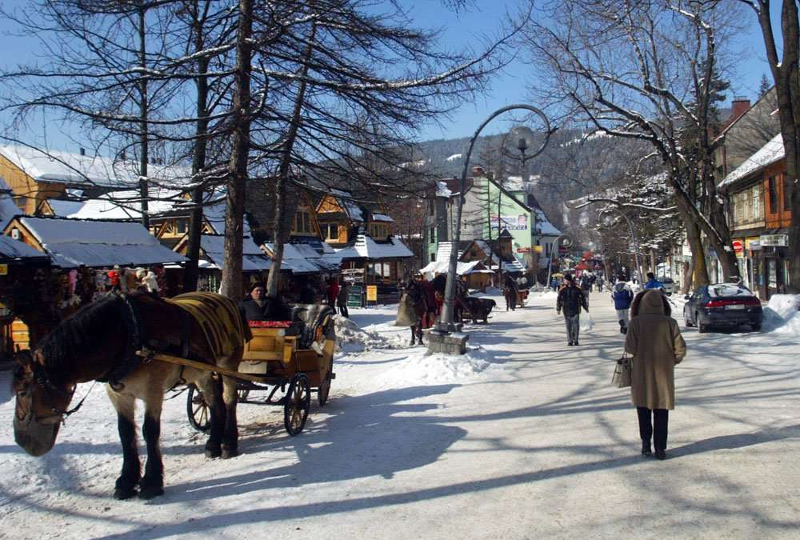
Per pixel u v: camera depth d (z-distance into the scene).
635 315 7.14
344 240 49.84
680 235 57.28
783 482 5.98
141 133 11.64
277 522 5.43
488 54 12.55
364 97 12.61
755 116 44.81
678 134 29.31
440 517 5.46
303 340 9.63
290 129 13.31
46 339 5.78
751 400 9.78
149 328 6.26
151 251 18.47
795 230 21.83
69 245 16.34
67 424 8.43
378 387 12.49
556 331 24.08
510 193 84.75
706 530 4.98
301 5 12.04
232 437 7.61
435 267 60.41
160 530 5.32
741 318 19.83
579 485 6.16
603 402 10.12
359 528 5.27
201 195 14.38
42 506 5.92
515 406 10.11
